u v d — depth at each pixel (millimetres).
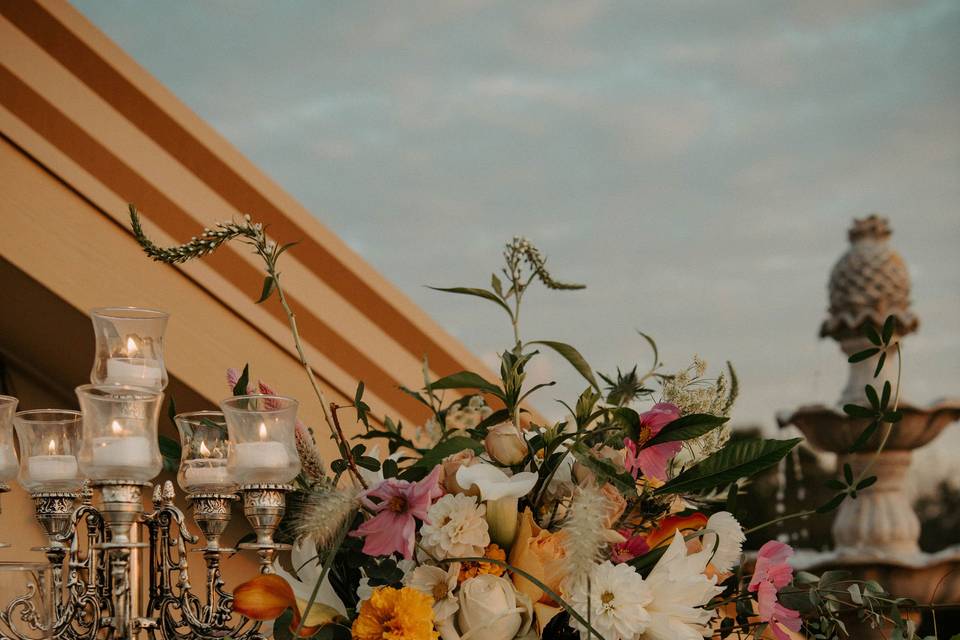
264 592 879
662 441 935
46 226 1429
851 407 1059
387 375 1788
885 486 3076
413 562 909
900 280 3496
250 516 895
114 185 1490
